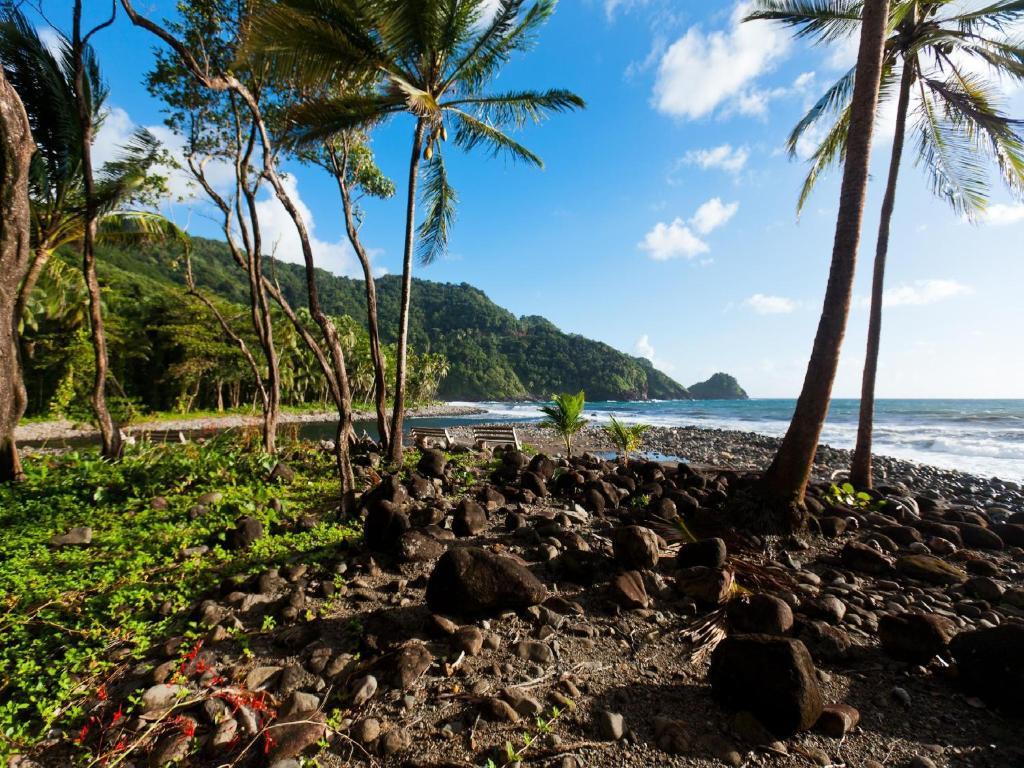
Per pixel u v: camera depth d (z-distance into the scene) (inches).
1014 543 205.2
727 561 156.3
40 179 302.0
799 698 86.7
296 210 221.9
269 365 374.6
